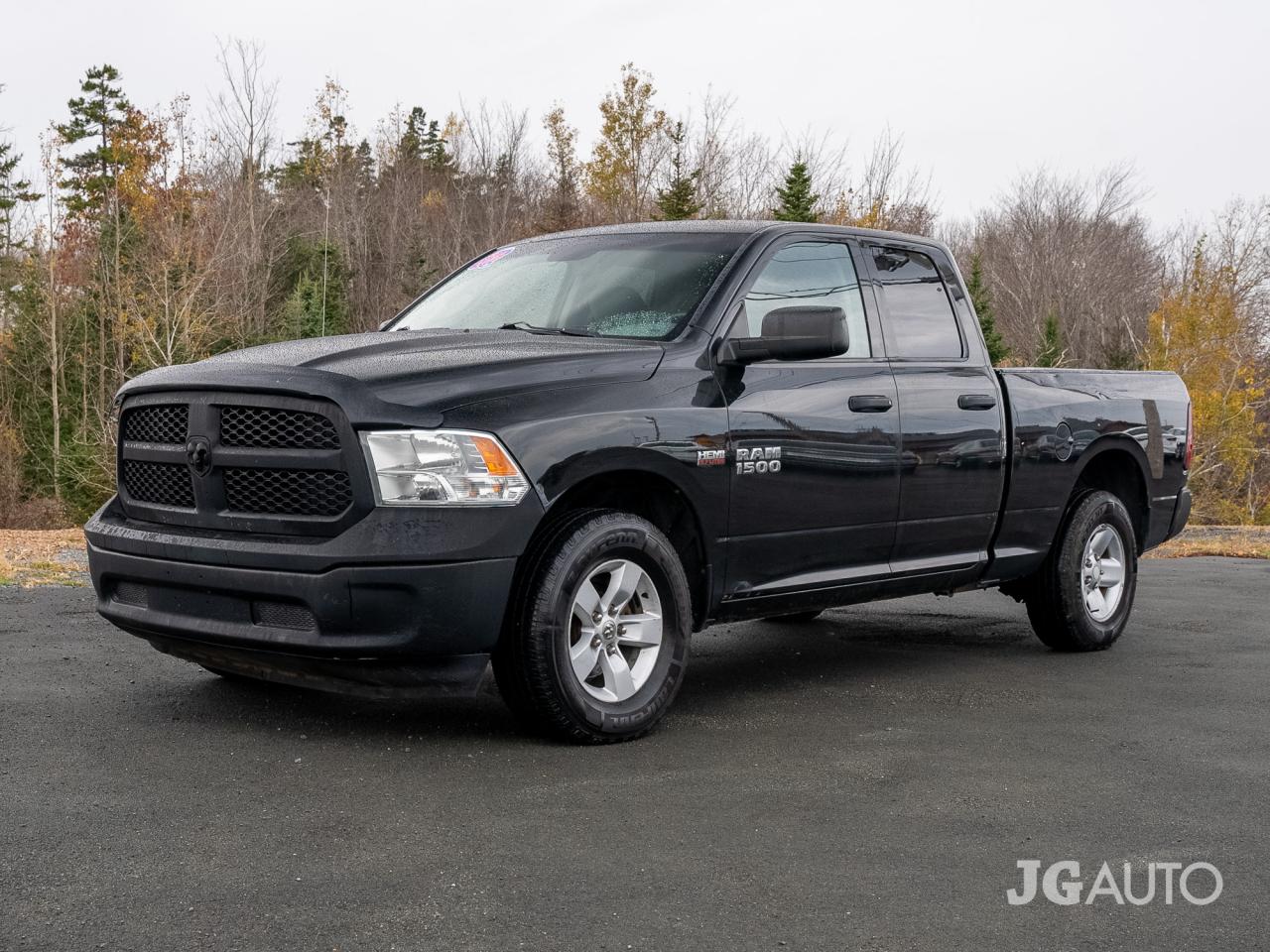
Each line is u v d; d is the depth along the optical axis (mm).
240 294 49656
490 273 5945
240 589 4242
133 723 4602
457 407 4203
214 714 4762
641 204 56719
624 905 2986
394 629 4109
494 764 4203
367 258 63188
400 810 3672
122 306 44344
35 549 10102
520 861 3271
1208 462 51969
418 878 3131
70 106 70062
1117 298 64562
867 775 4191
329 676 4305
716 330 5027
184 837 3389
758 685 5730
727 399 4938
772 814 3738
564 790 3918
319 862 3227
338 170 64688
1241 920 3002
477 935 2787
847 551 5469
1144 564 12117
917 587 5938
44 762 4066
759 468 5004
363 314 62000
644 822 3627
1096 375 6918
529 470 4254
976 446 6000
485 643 4223
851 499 5406
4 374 52031
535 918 2891
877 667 6230
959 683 5840
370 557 4051
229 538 4309
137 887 3023
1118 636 6941
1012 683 5859
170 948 2676
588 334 5137
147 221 48594
